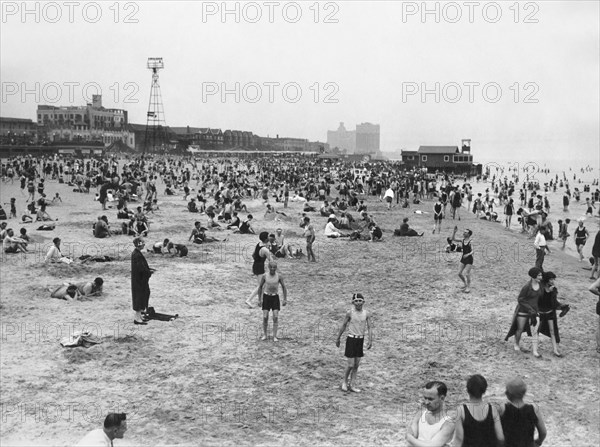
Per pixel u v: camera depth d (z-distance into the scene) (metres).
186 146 197.62
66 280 19.62
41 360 12.30
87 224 33.25
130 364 12.25
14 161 83.12
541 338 14.59
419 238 33.28
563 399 10.89
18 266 21.53
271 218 39.03
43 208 34.22
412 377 11.86
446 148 138.38
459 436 6.12
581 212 61.78
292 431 9.38
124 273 21.05
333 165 143.88
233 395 10.80
